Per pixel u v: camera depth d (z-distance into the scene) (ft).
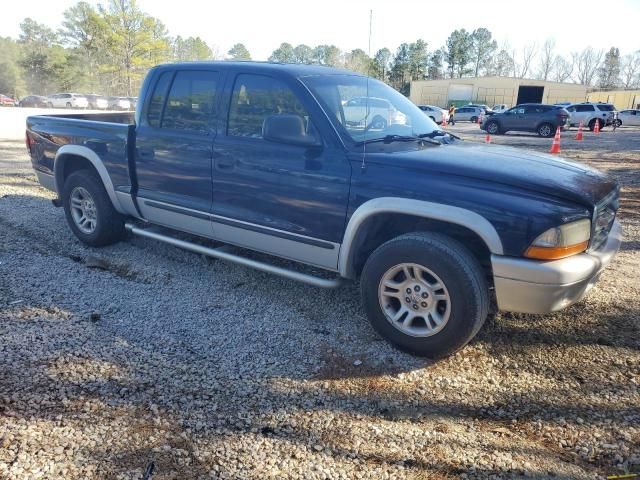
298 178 12.79
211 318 13.41
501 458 8.73
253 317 13.52
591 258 10.94
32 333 12.19
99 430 9.07
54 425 9.13
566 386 10.81
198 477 8.11
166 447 8.72
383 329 12.06
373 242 13.01
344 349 12.07
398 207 11.35
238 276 16.08
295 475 8.21
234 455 8.61
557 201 10.49
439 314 11.47
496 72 360.48
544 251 10.28
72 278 15.60
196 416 9.54
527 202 10.44
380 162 11.84
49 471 8.11
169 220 16.11
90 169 18.30
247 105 13.92
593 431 9.45
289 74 13.37
